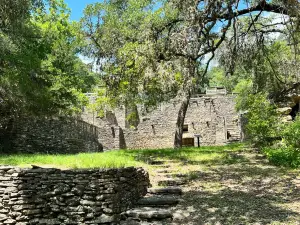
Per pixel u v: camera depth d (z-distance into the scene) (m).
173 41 11.95
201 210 7.13
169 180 9.31
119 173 7.48
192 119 30.47
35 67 17.53
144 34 14.55
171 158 12.95
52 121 19.95
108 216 7.08
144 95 16.36
